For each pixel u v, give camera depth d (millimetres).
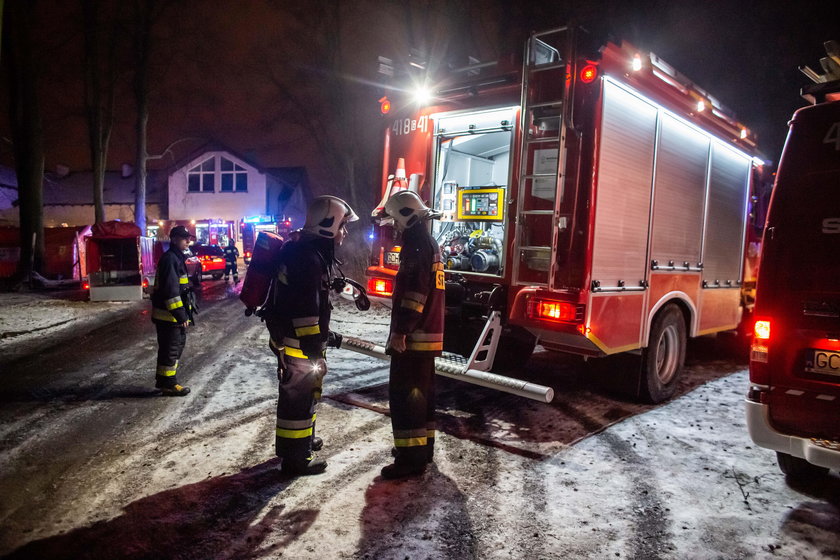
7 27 16172
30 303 12336
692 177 5539
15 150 16797
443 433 4340
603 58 4102
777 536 2895
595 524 2979
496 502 3197
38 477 3436
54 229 18828
